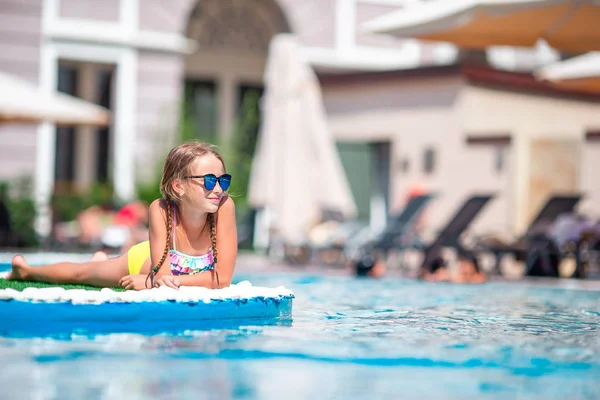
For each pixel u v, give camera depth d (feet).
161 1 81.92
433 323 19.75
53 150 78.89
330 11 87.71
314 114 68.64
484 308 25.02
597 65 51.03
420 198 53.57
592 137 62.69
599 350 15.15
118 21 80.79
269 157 69.05
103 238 58.75
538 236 47.29
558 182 57.88
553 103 71.67
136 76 81.15
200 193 19.51
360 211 80.59
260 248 71.77
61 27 79.05
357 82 74.79
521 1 42.19
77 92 85.56
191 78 91.66
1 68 77.51
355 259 51.08
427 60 90.17
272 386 11.55
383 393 11.25
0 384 11.43
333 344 15.48
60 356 13.65
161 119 80.94
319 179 67.41
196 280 20.03
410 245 52.37
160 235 20.21
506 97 69.10
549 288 37.24
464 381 12.14
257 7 89.45
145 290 17.67
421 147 69.36
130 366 12.84
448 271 45.44
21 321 16.33
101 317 16.63
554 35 45.52
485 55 90.94
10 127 76.59
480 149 62.90
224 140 81.71
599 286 39.09
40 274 23.61
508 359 14.05
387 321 20.03
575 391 11.45
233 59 92.79
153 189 75.00
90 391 11.03
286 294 20.43
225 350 14.53
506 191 59.62
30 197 71.51
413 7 52.34
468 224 44.57
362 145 80.64
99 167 86.43
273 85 70.08
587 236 46.50
